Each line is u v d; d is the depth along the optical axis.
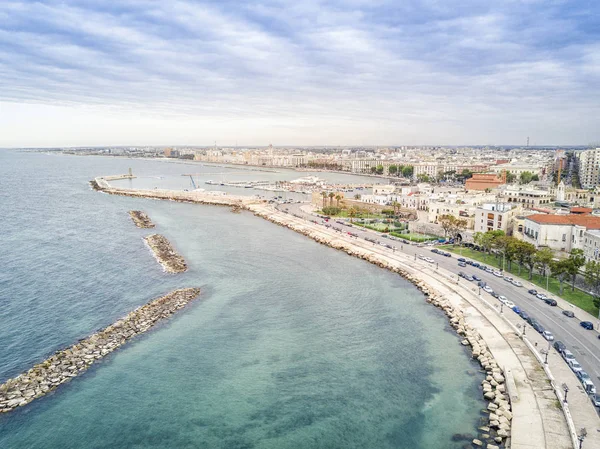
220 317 137.88
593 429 80.81
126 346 118.62
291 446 83.25
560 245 192.38
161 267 188.75
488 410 92.00
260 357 114.50
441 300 149.50
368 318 139.00
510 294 150.38
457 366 110.12
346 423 89.56
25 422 88.38
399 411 93.12
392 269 189.75
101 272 181.12
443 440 84.12
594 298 140.00
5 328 127.81
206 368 108.88
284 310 144.38
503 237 193.25
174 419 90.44
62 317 136.12
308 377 105.75
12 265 188.88
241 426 88.69
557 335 117.31
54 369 105.88
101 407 93.44
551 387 95.12
